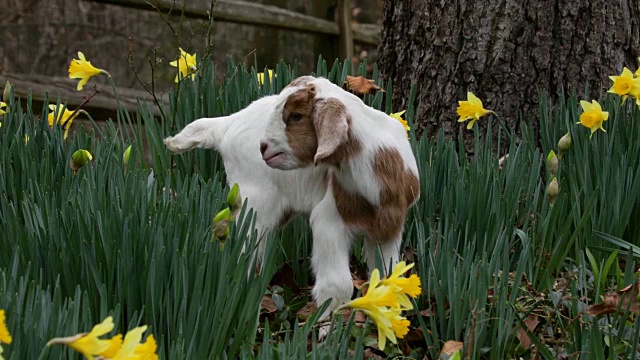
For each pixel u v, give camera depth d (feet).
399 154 8.32
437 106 10.64
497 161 9.52
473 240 8.68
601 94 10.46
